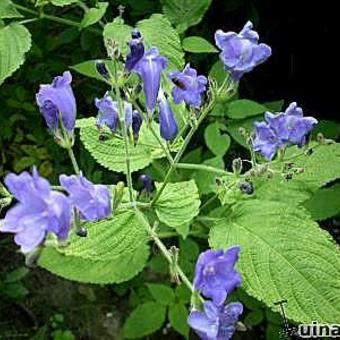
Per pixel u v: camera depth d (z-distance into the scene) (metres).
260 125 0.41
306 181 0.47
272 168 0.45
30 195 0.29
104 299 0.73
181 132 0.42
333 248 0.41
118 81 0.39
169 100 0.45
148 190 0.43
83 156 0.69
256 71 0.73
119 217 0.41
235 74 0.39
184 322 0.59
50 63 0.72
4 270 0.74
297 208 0.43
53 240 0.30
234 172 0.42
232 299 0.60
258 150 0.41
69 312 0.72
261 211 0.42
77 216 0.32
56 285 0.74
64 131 0.37
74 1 0.59
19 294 0.69
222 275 0.30
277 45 0.73
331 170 0.47
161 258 0.61
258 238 0.41
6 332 0.70
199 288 0.30
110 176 0.70
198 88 0.40
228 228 0.42
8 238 0.76
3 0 0.58
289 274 0.40
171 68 0.54
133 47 0.38
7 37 0.55
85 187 0.32
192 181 0.43
